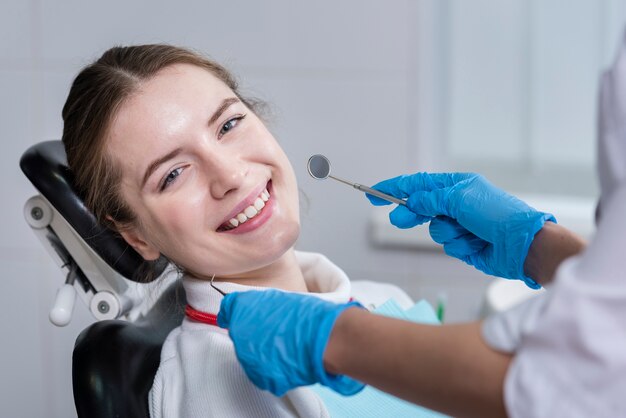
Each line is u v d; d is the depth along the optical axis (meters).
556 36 2.36
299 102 2.27
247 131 1.23
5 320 2.37
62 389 2.39
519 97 2.41
